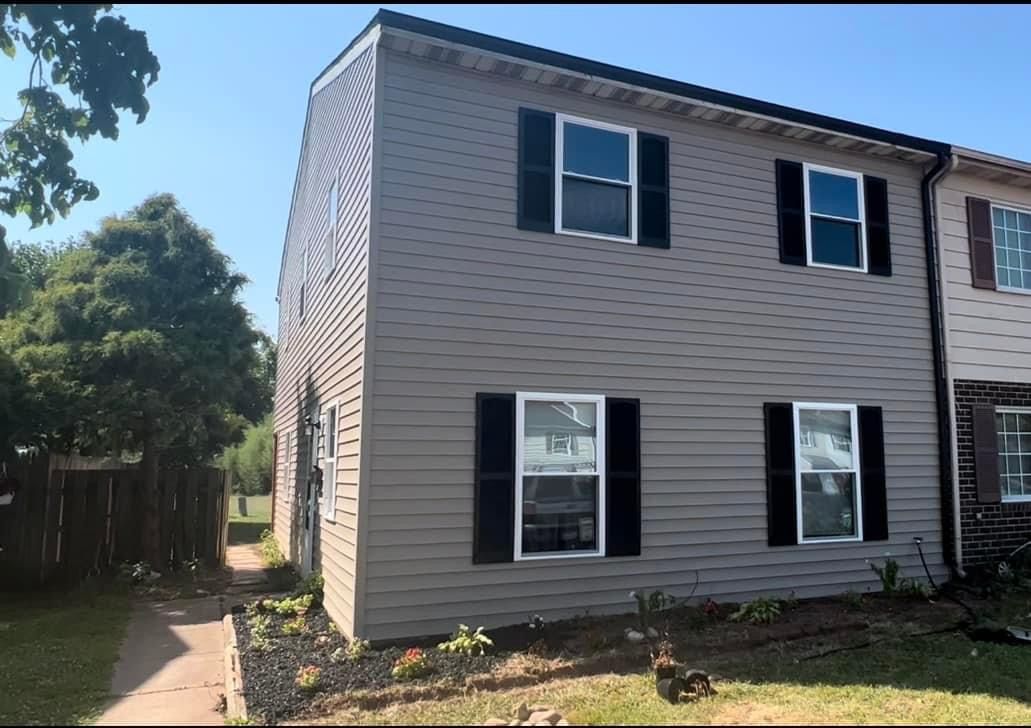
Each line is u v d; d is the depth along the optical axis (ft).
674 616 23.04
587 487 23.62
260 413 54.80
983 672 18.62
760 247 27.22
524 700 16.16
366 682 17.20
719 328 26.12
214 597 30.01
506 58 22.72
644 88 24.77
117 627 24.14
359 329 22.11
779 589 25.94
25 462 32.01
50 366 32.12
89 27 19.42
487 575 21.67
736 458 25.84
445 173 22.52
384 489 20.62
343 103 28.43
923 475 29.40
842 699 16.33
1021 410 32.09
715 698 16.21
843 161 29.48
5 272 21.31
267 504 91.86
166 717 15.57
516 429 22.50
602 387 23.97
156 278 36.99
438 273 22.06
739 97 26.21
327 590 25.02
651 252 25.29
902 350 29.60
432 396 21.56
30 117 21.04
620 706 15.61
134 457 50.39
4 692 17.19
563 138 24.48
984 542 30.25
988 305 31.89
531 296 23.29
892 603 25.89
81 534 32.83
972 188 32.37
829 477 27.78
